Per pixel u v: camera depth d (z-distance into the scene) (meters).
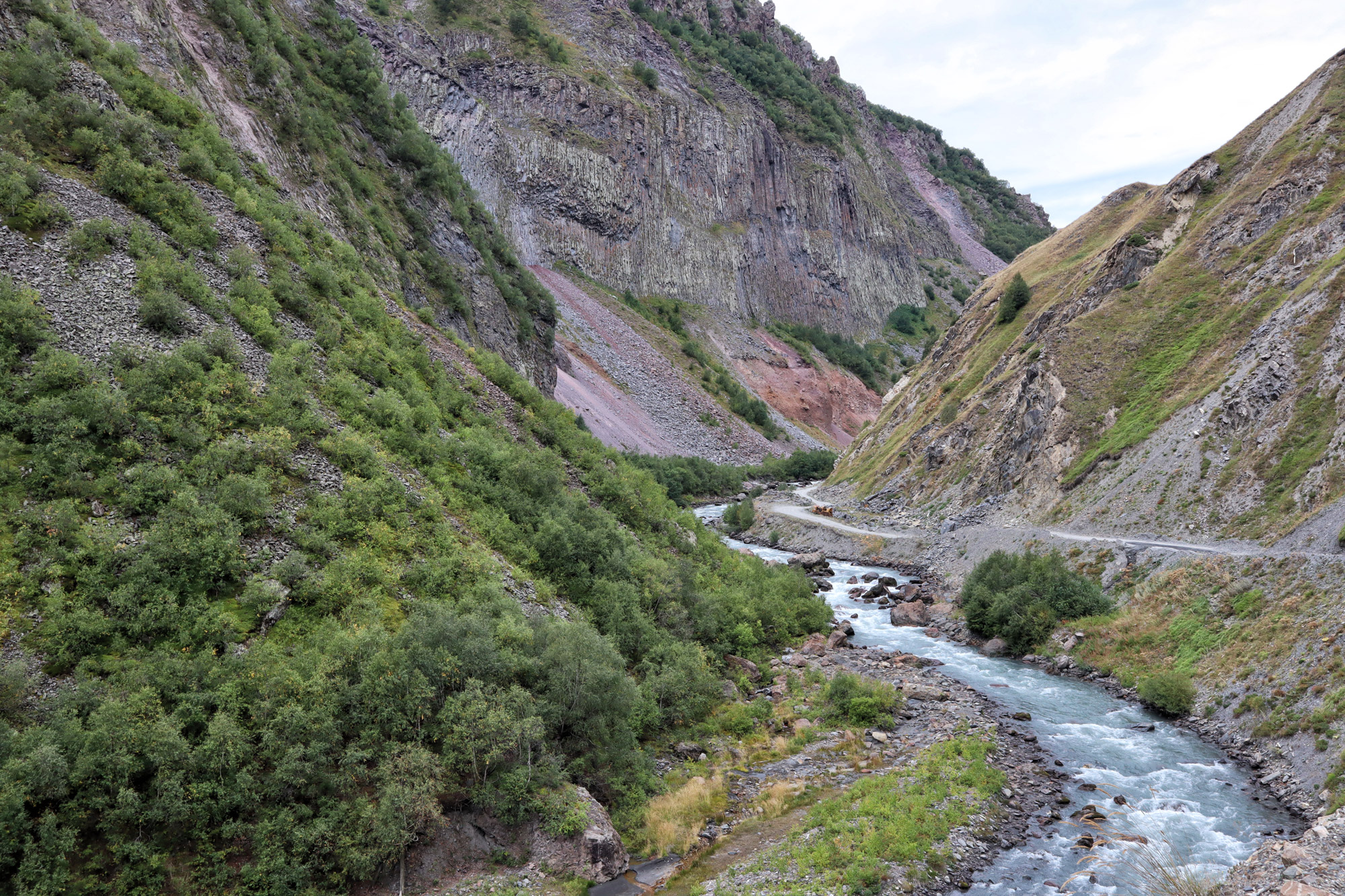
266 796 17.80
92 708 17.45
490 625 25.14
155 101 38.62
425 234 63.22
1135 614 41.06
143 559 20.95
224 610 21.66
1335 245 53.94
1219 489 45.38
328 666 20.28
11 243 27.23
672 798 24.27
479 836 20.16
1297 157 62.94
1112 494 52.50
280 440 27.28
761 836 23.11
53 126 32.34
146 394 25.45
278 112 51.59
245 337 31.53
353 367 36.47
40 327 25.11
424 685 20.81
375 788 19.25
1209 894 19.61
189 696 18.44
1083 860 21.78
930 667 40.72
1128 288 68.44
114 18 41.03
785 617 45.84
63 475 22.17
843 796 25.22
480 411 44.56
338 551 25.55
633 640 32.66
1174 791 26.17
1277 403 45.47
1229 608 36.78
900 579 62.84
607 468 50.16
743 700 34.28
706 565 48.69
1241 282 59.50
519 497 36.47
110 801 16.27
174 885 16.20
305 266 39.78
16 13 34.69
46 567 19.94
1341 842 20.77
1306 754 26.67
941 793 24.97
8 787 15.15
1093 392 61.44
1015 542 56.16
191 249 33.25
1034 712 34.00
